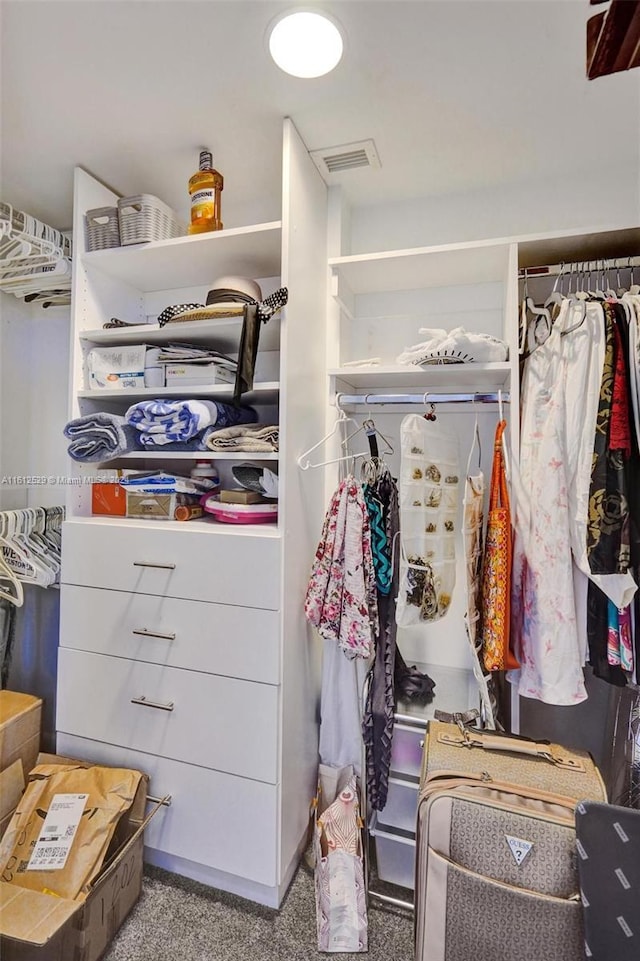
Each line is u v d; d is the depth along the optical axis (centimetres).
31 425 201
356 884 122
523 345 136
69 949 103
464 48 103
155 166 149
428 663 161
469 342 125
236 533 127
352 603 129
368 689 135
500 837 92
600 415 113
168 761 133
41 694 179
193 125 129
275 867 122
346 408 163
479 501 132
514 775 103
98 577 141
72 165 149
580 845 88
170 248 142
